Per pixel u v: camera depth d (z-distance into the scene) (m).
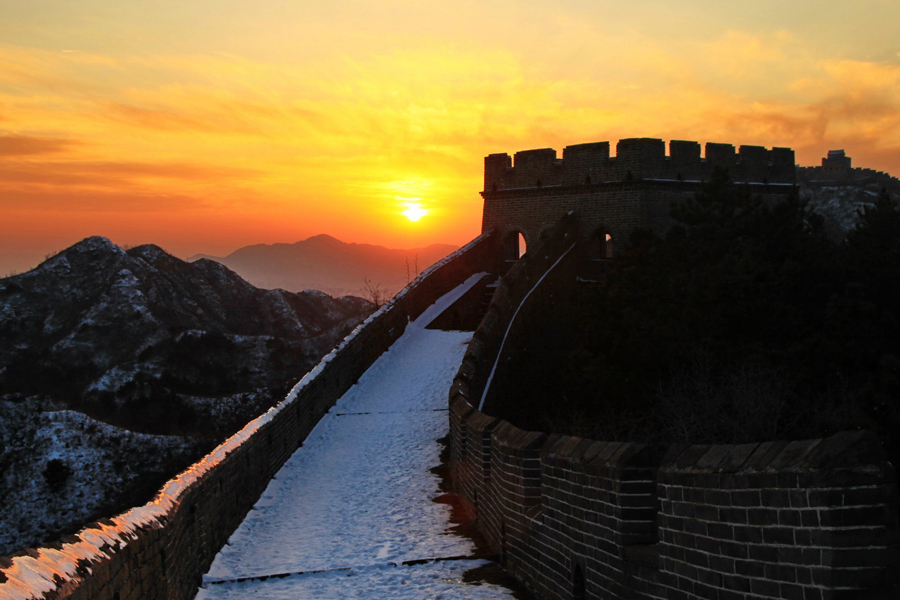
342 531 13.57
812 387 20.41
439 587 10.29
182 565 9.72
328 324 84.50
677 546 5.95
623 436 22.59
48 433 47.78
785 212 26.66
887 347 20.09
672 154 36.69
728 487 5.28
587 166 37.62
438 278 36.66
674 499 6.00
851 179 84.94
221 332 69.06
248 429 16.05
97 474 45.81
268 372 64.25
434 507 14.95
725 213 27.08
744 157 37.78
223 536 12.77
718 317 22.41
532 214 39.59
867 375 19.30
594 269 37.44
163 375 60.25
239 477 14.30
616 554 7.01
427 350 30.23
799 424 19.55
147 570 7.77
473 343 24.30
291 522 14.37
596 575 7.49
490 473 12.70
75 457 46.59
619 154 36.62
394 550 12.13
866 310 20.58
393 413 23.53
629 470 6.89
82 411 53.53
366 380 27.39
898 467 16.14
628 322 25.17
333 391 24.83
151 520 8.29
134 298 71.25
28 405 51.97
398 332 32.09
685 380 21.36
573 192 38.03
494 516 11.80
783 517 4.76
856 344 20.34
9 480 44.22
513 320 28.80
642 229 32.28
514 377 28.34
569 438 8.66
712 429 20.34
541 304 32.59
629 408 23.58
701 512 5.62
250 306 83.31
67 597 5.22
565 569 8.38
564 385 27.95
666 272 27.22
